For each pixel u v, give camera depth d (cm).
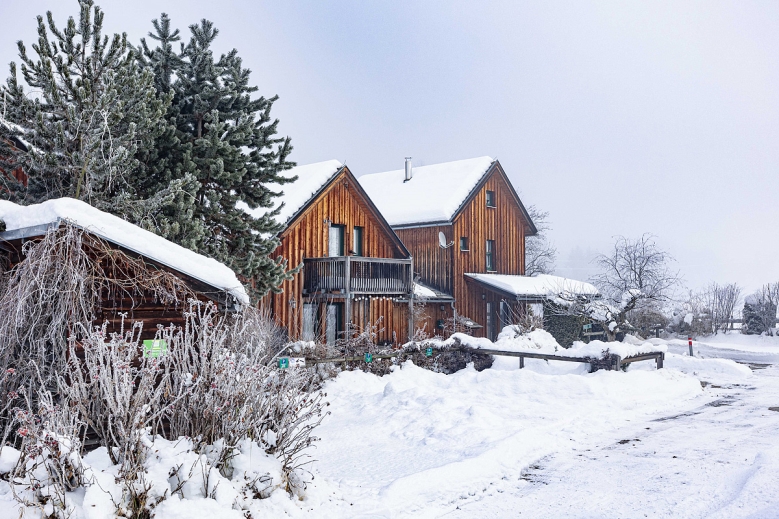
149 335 984
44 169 1446
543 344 2262
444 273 3206
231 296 995
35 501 580
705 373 2277
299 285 2470
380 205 3538
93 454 673
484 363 2152
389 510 757
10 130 1500
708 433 1217
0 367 816
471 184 3369
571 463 1005
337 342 2106
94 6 1541
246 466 716
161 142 1762
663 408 1534
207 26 1933
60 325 841
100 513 576
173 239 1592
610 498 813
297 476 770
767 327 4078
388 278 2625
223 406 723
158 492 626
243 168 1873
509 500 823
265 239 1914
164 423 877
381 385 1689
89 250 938
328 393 1584
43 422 670
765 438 1158
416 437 1147
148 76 1623
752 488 786
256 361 797
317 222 2556
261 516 666
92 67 1550
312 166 2781
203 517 619
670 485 858
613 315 2877
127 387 651
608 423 1333
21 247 989
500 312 3422
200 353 759
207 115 1872
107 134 1505
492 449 1013
